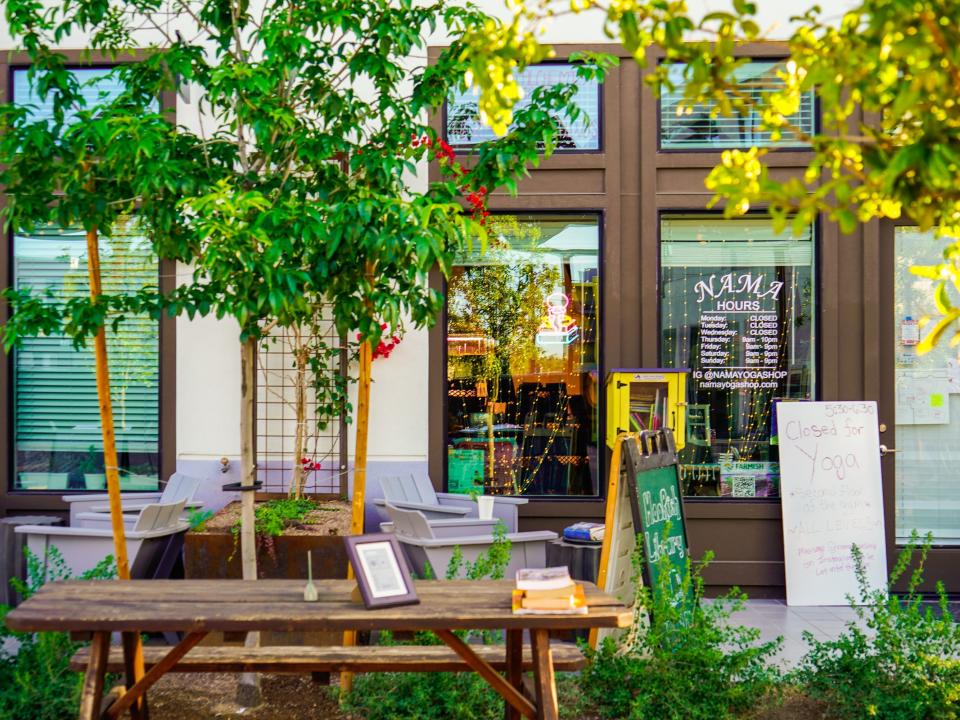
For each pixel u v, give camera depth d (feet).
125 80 13.25
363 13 12.38
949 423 20.62
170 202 11.81
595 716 11.93
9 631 12.32
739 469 20.42
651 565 14.15
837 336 20.16
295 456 19.29
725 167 7.50
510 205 20.25
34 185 12.14
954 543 20.48
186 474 20.03
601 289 20.42
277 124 12.20
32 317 11.56
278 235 11.15
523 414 20.49
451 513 18.37
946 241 20.48
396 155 12.91
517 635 11.03
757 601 19.70
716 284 20.58
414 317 12.63
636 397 19.15
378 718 11.74
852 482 19.84
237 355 20.16
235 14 12.99
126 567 12.48
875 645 12.55
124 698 9.80
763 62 20.44
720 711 11.52
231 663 10.66
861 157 7.22
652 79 7.77
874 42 6.63
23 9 12.08
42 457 20.88
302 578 15.31
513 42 8.04
